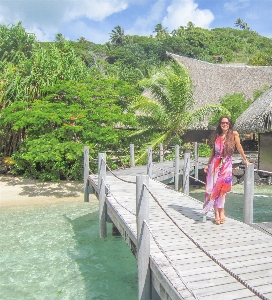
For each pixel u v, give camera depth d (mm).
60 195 12930
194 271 3672
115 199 7020
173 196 7422
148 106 16875
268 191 14031
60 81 14875
